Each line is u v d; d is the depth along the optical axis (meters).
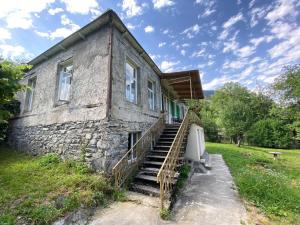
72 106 5.62
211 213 3.64
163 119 8.72
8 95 4.65
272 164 9.44
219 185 5.62
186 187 5.44
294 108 14.79
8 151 7.55
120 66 5.42
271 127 21.06
